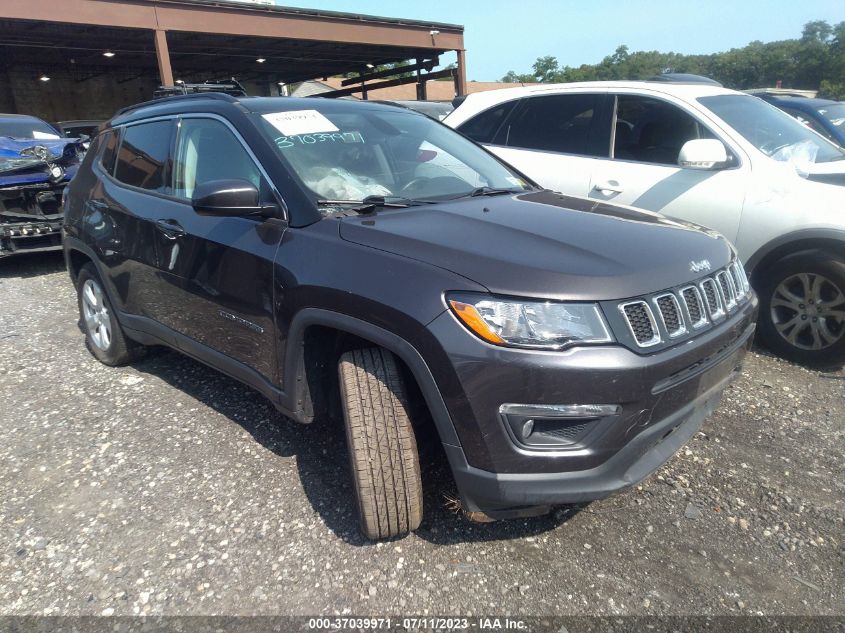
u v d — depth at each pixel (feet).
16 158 22.58
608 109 16.49
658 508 8.89
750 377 13.20
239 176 9.73
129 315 12.37
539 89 17.97
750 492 9.25
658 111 15.74
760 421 11.31
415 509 7.72
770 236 13.61
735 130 14.67
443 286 6.88
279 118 10.21
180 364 13.87
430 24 63.05
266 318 8.81
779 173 13.73
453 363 6.70
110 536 8.32
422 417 8.05
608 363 6.56
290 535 8.28
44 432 11.00
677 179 14.85
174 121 11.45
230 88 13.39
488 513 7.28
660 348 6.97
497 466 6.80
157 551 8.02
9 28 48.85
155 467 9.88
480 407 6.68
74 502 9.05
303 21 53.21
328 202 8.91
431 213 8.69
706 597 7.27
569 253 7.37
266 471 9.71
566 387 6.51
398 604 7.14
